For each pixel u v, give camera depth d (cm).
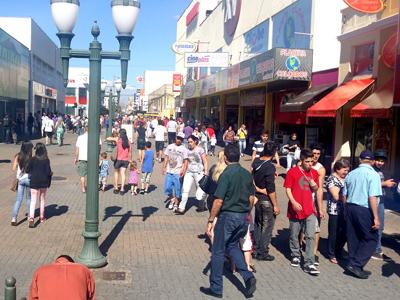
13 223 1034
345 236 867
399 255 919
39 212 1170
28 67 4281
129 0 775
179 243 946
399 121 1449
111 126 3095
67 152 2872
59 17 760
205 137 2755
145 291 695
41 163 1028
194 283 733
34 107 4747
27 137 4031
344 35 1716
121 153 1474
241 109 3434
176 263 824
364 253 782
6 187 1534
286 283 750
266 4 2939
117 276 751
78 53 770
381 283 765
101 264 788
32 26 4719
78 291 444
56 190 1494
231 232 684
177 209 1216
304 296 699
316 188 802
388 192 1431
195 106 5362
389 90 1398
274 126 2684
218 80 3509
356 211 778
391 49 1416
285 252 916
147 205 1309
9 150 2828
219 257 682
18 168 1037
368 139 1631
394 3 1433
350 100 1534
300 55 2145
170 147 1246
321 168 831
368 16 1591
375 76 1523
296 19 2412
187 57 3559
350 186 794
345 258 882
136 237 980
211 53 3550
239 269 684
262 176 842
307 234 795
